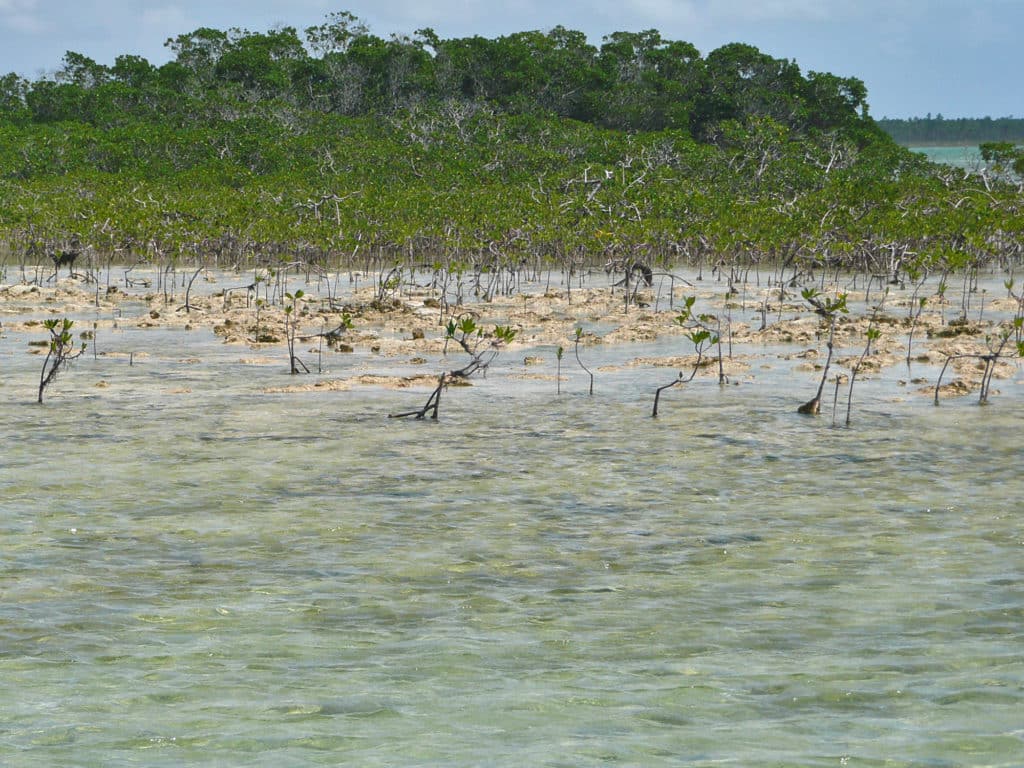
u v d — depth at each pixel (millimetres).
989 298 55000
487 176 100812
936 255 59000
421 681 12578
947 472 22344
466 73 166500
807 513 19609
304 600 15336
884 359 35625
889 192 78750
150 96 149500
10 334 42656
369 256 74062
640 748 10820
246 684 12484
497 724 11422
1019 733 11117
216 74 165125
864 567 16672
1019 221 66938
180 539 18062
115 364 35812
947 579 16078
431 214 78062
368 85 166375
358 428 26438
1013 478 21844
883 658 13172
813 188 96562
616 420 27422
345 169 104375
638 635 14039
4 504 19984
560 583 16078
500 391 31312
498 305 51938
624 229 70188
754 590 15727
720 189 94188
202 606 15070
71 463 23016
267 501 20312
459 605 15180
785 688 12320
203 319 46031
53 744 10945
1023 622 14328
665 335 42344
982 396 29328
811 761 10523
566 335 42250
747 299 54688
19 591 15594
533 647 13641
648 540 18125
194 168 102938
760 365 35438
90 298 55375
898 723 11375
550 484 21609
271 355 37781
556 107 165500
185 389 31344
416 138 116500
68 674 12758
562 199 81875
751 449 24422
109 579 16141
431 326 44406
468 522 19109
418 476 22156
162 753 10742
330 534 18375
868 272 68500
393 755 10688
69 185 93188
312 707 11859
